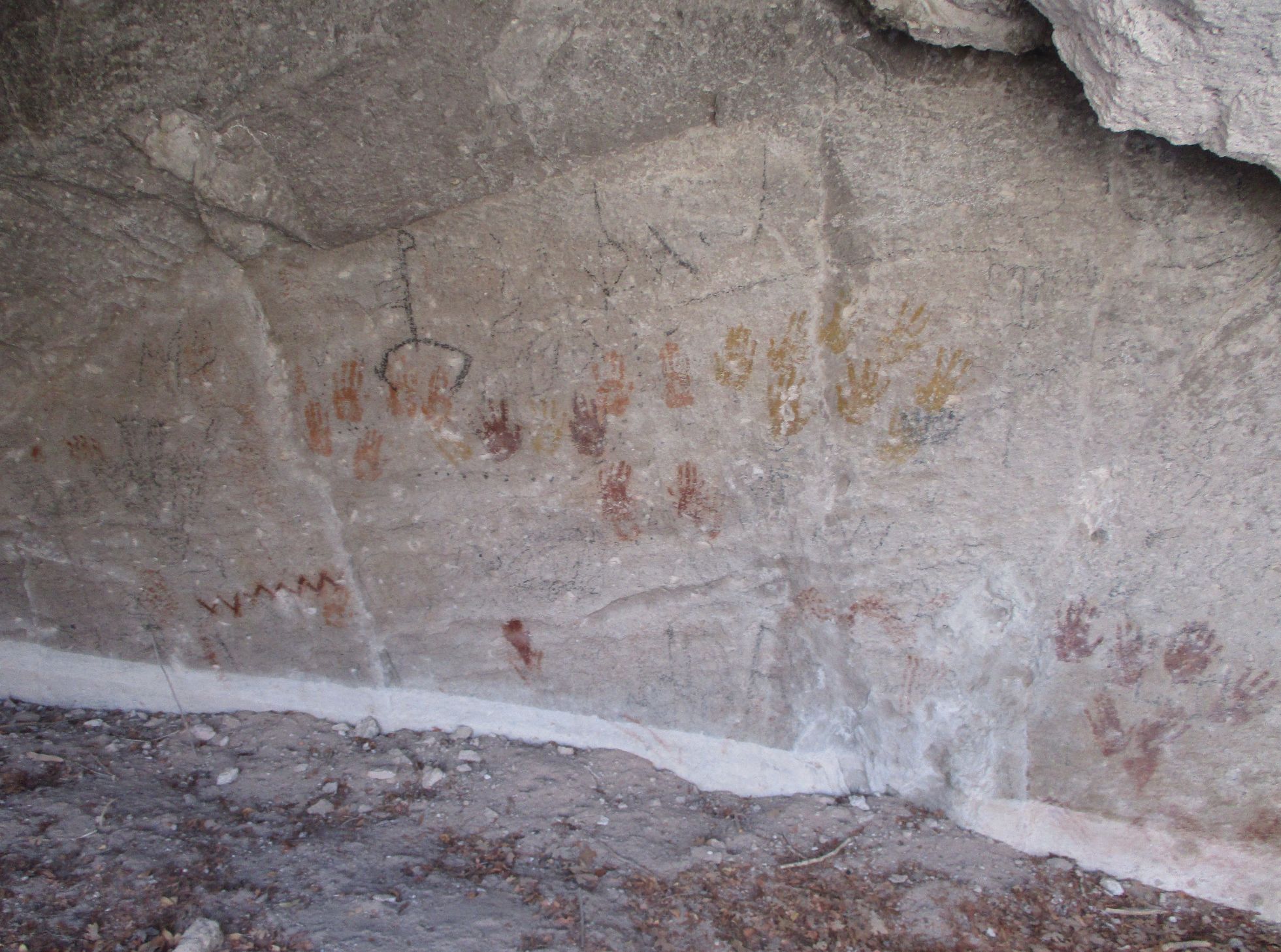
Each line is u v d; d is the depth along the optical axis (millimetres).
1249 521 1777
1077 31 1287
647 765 2314
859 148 1624
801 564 2061
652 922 1871
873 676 2141
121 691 2338
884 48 1518
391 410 1990
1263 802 1957
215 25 1488
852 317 1787
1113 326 1697
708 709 2291
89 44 1503
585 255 1790
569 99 1576
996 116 1562
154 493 2117
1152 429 1757
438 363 1933
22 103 1566
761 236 1738
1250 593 1823
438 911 1783
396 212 1744
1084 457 1811
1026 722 2057
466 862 1968
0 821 1889
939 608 2025
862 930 1917
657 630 2209
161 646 2322
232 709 2342
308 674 2328
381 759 2248
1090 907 2016
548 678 2311
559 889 1905
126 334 1924
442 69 1522
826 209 1695
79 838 1871
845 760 2285
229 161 1654
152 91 1557
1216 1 1099
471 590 2205
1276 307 1606
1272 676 1863
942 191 1643
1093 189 1594
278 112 1586
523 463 2029
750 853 2102
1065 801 2086
